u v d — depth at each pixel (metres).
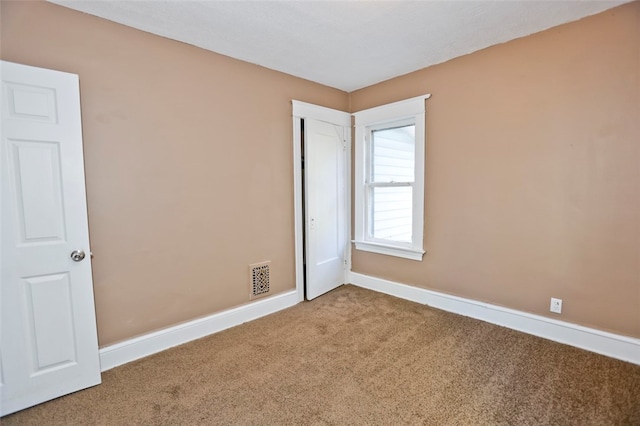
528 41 2.38
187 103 2.45
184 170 2.46
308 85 3.31
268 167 3.01
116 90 2.12
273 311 3.09
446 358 2.18
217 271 2.69
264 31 2.26
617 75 2.04
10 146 1.68
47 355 1.81
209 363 2.18
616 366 2.04
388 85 3.33
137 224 2.25
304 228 3.38
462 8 2.00
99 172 2.08
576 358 2.14
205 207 2.59
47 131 1.77
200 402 1.78
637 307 2.05
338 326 2.73
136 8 1.94
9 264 1.69
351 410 1.69
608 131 2.10
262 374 2.04
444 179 2.95
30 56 1.82
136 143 2.22
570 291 2.31
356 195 3.74
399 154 3.39
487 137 2.65
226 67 2.67
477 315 2.81
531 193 2.45
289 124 3.16
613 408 1.66
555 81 2.28
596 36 2.10
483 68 2.63
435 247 3.06
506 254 2.61
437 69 2.92
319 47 2.54
